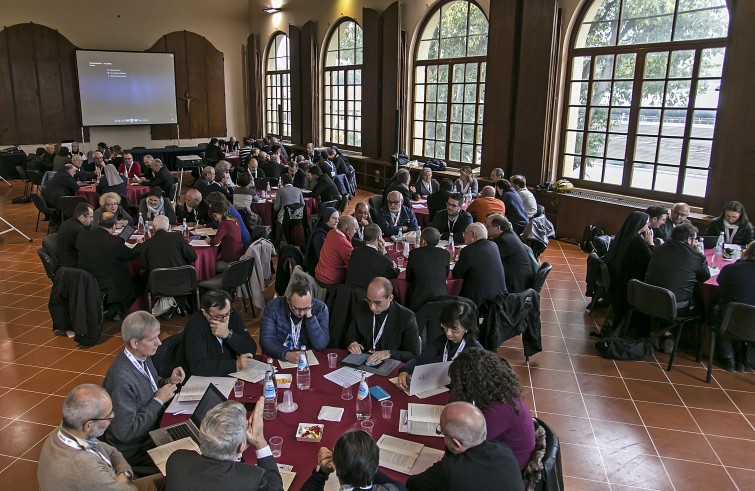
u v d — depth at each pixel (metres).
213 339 3.08
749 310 3.93
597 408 3.84
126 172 9.71
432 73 10.68
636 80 7.34
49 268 4.89
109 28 14.34
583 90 8.03
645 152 7.39
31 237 8.34
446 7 10.14
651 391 4.08
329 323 3.64
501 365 2.25
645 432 3.56
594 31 7.78
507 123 8.73
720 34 6.42
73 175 9.05
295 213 7.19
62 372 4.27
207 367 2.88
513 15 8.35
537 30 8.07
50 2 13.52
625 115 7.55
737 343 4.49
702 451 3.37
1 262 7.11
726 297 4.14
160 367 3.10
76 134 14.30
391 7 10.82
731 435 3.53
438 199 6.69
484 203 6.20
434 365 2.73
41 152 12.39
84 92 14.01
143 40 14.85
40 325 5.16
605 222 7.56
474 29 9.65
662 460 3.27
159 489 2.25
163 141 15.45
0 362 4.42
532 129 8.38
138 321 2.61
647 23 7.14
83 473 2.05
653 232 5.40
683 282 4.33
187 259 4.96
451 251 5.15
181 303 5.13
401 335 3.35
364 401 2.54
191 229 5.93
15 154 12.88
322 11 13.16
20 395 3.93
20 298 5.86
